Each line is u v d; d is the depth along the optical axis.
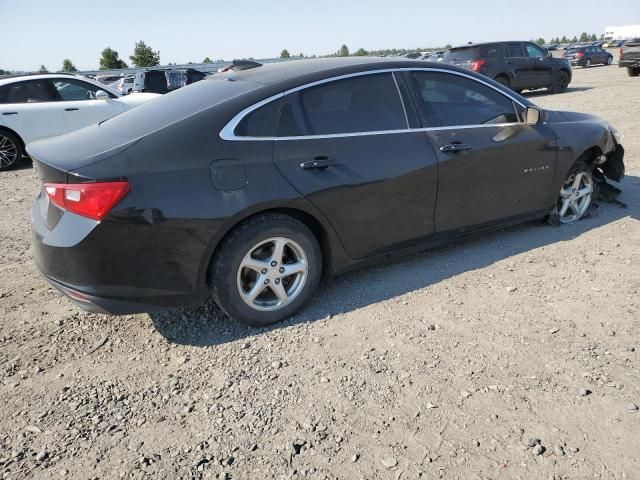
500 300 3.49
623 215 5.05
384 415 2.44
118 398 2.65
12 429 2.45
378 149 3.46
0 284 4.01
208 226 2.88
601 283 3.67
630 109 11.41
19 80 9.34
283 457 2.23
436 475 2.10
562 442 2.23
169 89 20.44
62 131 9.55
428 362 2.83
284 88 3.25
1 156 9.12
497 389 2.59
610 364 2.75
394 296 3.60
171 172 2.82
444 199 3.80
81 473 2.18
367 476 2.11
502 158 4.05
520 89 17.09
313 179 3.19
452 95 3.93
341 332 3.17
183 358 2.97
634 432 2.28
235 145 3.00
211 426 2.43
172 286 2.91
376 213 3.49
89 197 2.67
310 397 2.59
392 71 3.68
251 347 3.05
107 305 2.81
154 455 2.27
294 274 3.31
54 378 2.83
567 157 4.48
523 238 4.59
